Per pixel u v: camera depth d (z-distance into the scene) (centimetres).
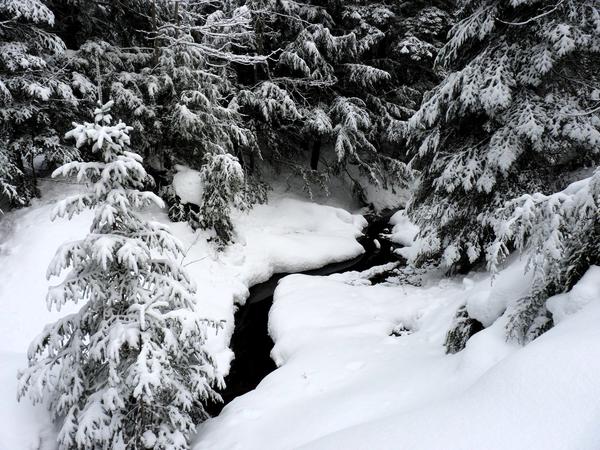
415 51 1590
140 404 445
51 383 432
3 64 934
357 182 1828
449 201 945
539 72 770
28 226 948
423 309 849
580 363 281
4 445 438
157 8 1232
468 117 928
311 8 1513
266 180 1755
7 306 780
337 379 614
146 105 1143
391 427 318
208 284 1041
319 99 1662
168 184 1250
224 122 1261
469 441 262
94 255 417
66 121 1101
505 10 830
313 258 1336
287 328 898
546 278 427
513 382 296
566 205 400
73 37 1252
